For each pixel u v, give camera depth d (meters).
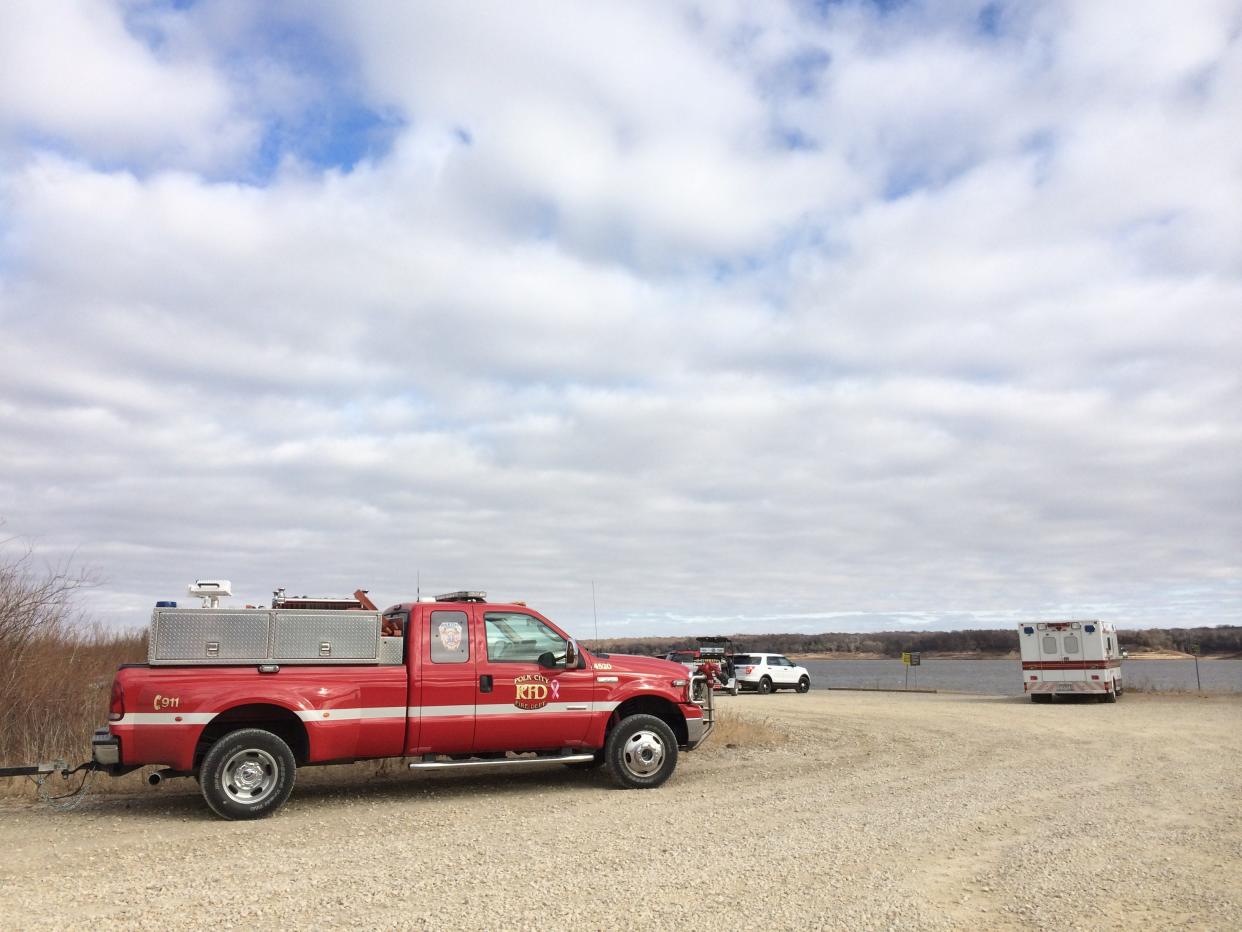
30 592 13.30
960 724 20.44
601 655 12.20
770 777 12.38
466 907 6.27
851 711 24.83
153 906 6.34
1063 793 10.86
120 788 11.37
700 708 12.08
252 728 10.27
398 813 9.79
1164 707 25.77
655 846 8.10
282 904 6.38
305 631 10.31
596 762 12.90
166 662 9.77
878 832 8.66
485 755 11.16
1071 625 28.50
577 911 6.16
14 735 12.62
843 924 5.88
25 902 6.45
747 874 7.12
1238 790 11.02
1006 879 6.96
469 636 11.05
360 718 10.28
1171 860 7.53
